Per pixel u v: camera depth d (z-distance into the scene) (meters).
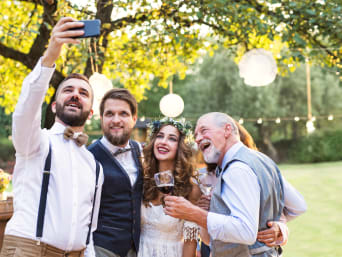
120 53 5.32
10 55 4.49
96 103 3.48
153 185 2.56
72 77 2.11
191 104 22.75
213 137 2.23
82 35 1.73
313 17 4.30
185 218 2.04
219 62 22.16
